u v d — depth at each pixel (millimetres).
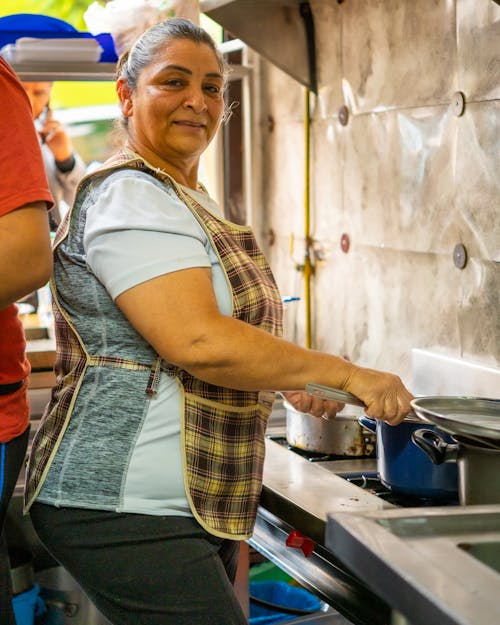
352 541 1132
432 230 2145
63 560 1605
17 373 1580
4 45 2529
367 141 2396
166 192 1616
